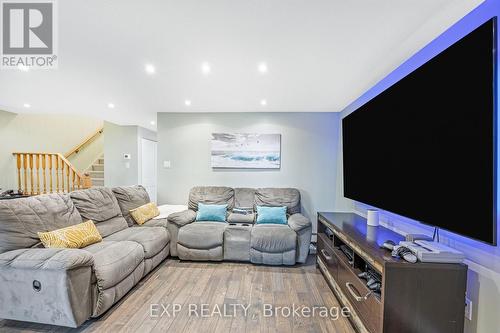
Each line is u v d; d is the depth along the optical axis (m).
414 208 1.70
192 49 2.02
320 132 4.00
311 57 2.11
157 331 1.78
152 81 2.72
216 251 3.01
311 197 4.02
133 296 2.25
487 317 1.32
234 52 2.05
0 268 1.75
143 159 5.75
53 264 1.68
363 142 2.49
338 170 3.91
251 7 1.47
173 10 1.52
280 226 3.20
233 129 4.10
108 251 2.14
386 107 2.06
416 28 1.67
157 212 3.55
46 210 2.19
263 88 2.91
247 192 3.80
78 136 6.45
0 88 3.03
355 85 2.77
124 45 1.97
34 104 3.77
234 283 2.52
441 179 1.46
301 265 3.01
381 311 1.43
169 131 4.20
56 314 1.71
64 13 1.58
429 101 1.55
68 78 2.68
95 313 1.87
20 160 5.12
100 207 2.79
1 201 1.96
